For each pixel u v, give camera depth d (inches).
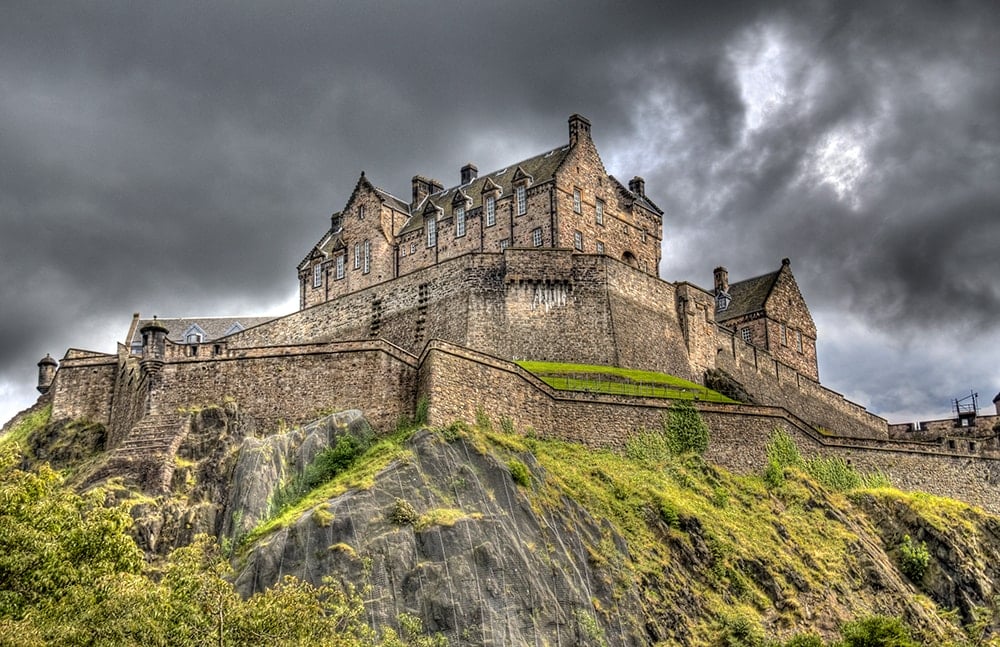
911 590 3954.2
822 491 4195.4
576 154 5103.3
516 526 3240.7
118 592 2315.5
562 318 4539.9
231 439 3575.3
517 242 4990.2
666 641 3221.0
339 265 5580.7
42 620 2239.2
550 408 3905.0
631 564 3371.1
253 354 3806.6
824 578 3705.7
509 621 3031.5
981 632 3902.6
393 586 3009.4
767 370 5413.4
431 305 4621.1
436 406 3553.2
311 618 2512.3
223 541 3235.7
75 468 3818.9
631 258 5270.7
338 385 3737.7
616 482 3676.2
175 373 3774.6
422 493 3235.7
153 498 3341.5
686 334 4894.2
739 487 4015.8
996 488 4874.5
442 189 5772.6
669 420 4084.6
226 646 2348.7
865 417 6003.9
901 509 4261.8
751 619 3366.1
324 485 3388.3
